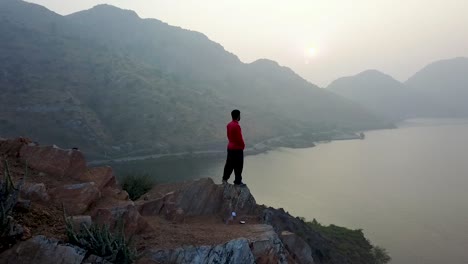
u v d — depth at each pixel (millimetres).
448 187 140000
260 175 147000
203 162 160625
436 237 85188
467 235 86750
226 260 7715
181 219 10086
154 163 153750
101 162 147750
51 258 5859
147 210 9945
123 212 7965
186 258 7410
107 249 6289
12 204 6238
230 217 11055
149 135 188125
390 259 67688
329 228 71375
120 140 180000
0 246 5797
